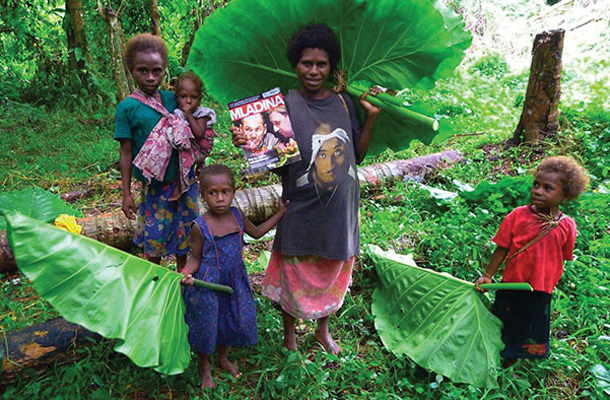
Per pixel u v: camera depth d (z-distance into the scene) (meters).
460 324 3.22
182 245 3.48
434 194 5.31
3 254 4.31
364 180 5.78
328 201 2.97
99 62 9.95
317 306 3.19
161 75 3.19
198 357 3.08
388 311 3.66
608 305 3.85
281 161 2.88
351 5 2.90
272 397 2.98
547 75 6.45
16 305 3.81
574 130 6.81
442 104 8.93
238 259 2.99
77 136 7.95
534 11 17.33
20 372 3.03
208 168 2.84
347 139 3.02
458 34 3.08
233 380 3.09
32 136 7.81
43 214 4.78
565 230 2.99
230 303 3.01
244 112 2.86
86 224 4.66
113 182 6.34
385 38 3.00
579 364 3.28
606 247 4.42
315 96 3.01
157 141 3.17
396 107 3.01
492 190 5.18
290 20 3.00
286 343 3.36
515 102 9.10
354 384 3.12
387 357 3.34
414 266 3.75
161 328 2.53
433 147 7.22
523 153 6.60
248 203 5.14
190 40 10.23
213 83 3.33
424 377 3.19
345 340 3.54
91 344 3.24
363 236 4.61
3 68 11.28
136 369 3.15
